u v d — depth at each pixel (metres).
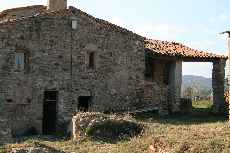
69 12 23.95
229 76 21.12
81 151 16.39
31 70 22.56
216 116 27.14
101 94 25.09
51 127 23.56
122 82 26.05
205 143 14.30
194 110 30.59
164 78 29.58
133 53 26.66
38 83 22.80
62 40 23.67
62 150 16.11
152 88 27.48
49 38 23.20
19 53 22.38
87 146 17.17
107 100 25.31
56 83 23.42
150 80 27.56
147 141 15.95
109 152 15.72
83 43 24.47
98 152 15.98
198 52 29.53
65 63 23.75
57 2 25.81
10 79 21.84
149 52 27.59
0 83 21.52
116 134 18.28
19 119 22.09
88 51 24.73
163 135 16.30
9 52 21.80
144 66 27.19
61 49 23.62
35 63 22.70
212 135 15.59
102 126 18.52
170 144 14.87
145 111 26.70
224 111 27.97
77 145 17.56
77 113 21.67
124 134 18.09
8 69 21.78
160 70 29.42
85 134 18.52
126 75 26.25
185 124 21.84
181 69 29.22
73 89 24.02
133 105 26.47
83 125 19.06
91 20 24.78
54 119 23.62
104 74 25.27
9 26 21.75
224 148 13.83
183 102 29.81
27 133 22.38
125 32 26.25
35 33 22.70
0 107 21.48
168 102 28.50
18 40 22.08
